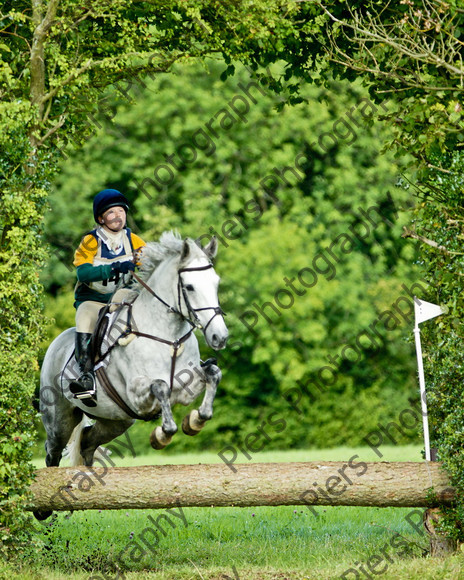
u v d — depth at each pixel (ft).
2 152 29.84
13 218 29.81
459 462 29.45
